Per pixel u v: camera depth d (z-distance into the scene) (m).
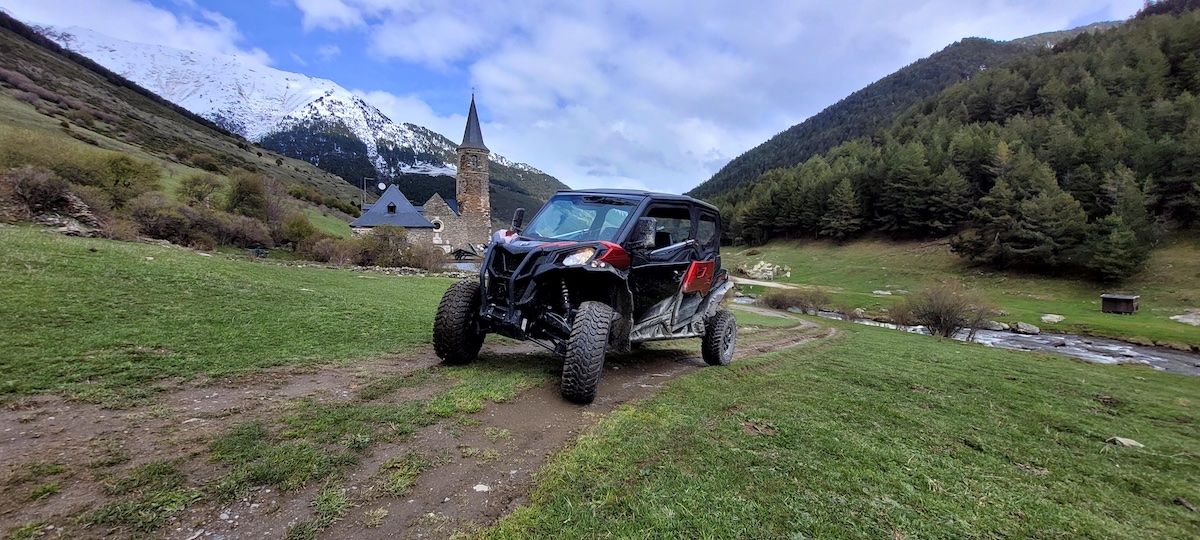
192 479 2.31
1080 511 2.78
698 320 6.52
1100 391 8.33
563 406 4.03
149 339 5.01
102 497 2.10
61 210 19.22
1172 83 93.88
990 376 8.58
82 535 1.84
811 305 41.53
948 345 19.05
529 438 3.23
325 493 2.31
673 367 6.33
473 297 4.96
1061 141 75.12
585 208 5.54
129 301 6.60
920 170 80.00
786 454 3.21
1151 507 3.00
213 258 15.24
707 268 6.51
